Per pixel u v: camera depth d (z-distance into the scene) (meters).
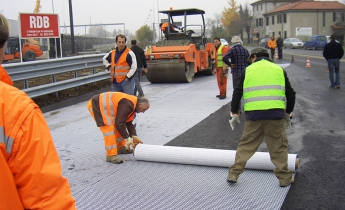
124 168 5.35
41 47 27.06
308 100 10.32
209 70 17.78
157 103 10.41
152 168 5.32
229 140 6.58
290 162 4.71
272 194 4.30
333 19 67.75
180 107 9.70
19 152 1.61
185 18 16.70
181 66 14.20
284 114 4.41
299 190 4.39
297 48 49.47
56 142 6.82
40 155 1.64
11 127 1.61
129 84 7.84
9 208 1.60
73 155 6.02
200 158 5.24
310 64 22.56
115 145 5.62
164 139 6.73
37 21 12.83
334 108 9.12
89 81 11.94
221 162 5.15
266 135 4.46
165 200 4.25
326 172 4.91
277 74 4.41
